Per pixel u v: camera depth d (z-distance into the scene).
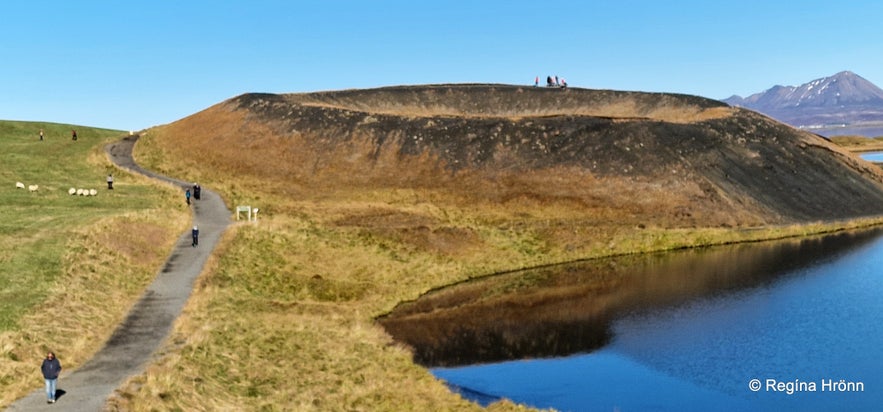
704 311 38.59
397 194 70.44
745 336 33.50
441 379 28.34
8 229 41.88
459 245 56.06
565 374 29.11
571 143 77.12
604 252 57.97
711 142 79.69
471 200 69.62
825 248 58.09
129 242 42.72
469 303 42.84
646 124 80.88
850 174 81.88
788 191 74.31
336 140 80.56
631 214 66.75
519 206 68.56
